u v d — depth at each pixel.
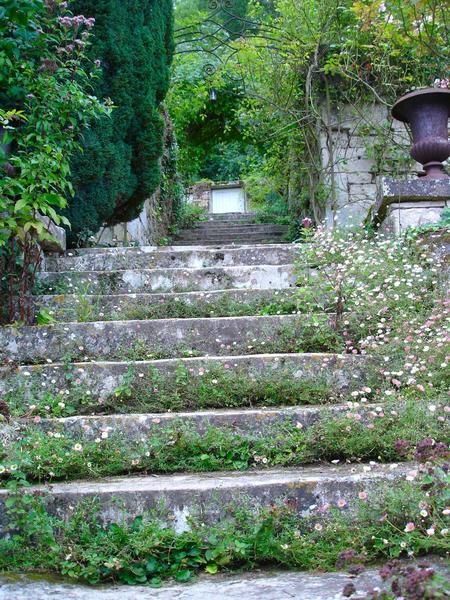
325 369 3.07
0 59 3.67
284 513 2.09
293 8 7.71
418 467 2.19
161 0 6.77
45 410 2.84
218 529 2.05
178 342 3.46
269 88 8.46
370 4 6.17
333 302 3.65
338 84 7.87
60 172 4.12
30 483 2.36
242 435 2.64
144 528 2.04
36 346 3.37
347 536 2.01
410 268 3.79
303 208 8.88
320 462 2.54
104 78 5.60
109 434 2.63
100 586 1.89
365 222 5.21
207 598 1.75
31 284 3.90
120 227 7.75
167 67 6.83
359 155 7.88
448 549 1.91
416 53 6.29
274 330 3.49
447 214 4.35
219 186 19.09
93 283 4.32
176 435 2.56
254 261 4.83
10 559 1.98
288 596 1.71
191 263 4.83
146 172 6.43
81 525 2.07
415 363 2.93
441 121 4.80
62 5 4.17
